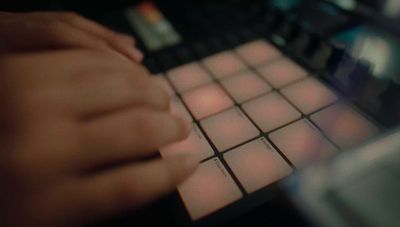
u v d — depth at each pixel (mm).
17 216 294
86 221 307
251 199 316
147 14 568
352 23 443
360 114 356
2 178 298
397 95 354
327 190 281
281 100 385
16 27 398
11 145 306
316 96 381
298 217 282
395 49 403
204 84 421
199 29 508
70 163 310
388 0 422
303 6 490
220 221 311
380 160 288
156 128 334
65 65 354
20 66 345
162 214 323
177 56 468
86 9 583
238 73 426
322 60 410
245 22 500
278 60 432
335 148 336
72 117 324
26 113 319
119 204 310
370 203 273
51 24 406
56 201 300
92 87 342
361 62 381
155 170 317
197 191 324
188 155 332
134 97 348
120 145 323
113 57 383
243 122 370
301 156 335
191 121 379
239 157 342
